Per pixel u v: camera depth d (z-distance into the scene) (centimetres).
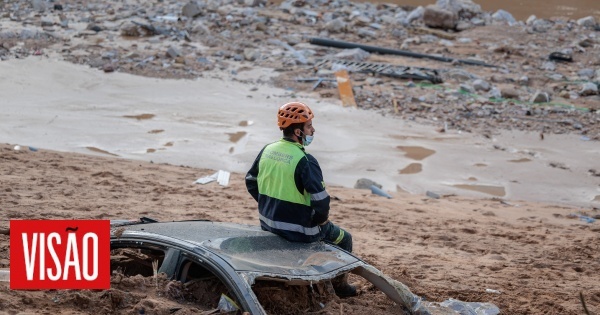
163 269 823
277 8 4941
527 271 1377
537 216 2055
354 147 2738
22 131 2653
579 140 2977
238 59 3825
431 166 2609
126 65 3597
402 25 4756
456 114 3200
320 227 910
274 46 4094
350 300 914
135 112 3012
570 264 1470
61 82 3312
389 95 3397
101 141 2631
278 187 875
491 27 4791
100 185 1789
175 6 4819
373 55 4091
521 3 5988
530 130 3059
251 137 2791
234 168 2447
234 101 3212
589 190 2488
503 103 3384
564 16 5566
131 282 808
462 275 1278
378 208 1927
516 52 4262
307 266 828
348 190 2183
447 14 4700
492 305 1034
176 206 1650
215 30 4309
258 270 780
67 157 2175
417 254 1441
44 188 1648
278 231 878
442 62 4019
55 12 4631
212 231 880
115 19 4478
